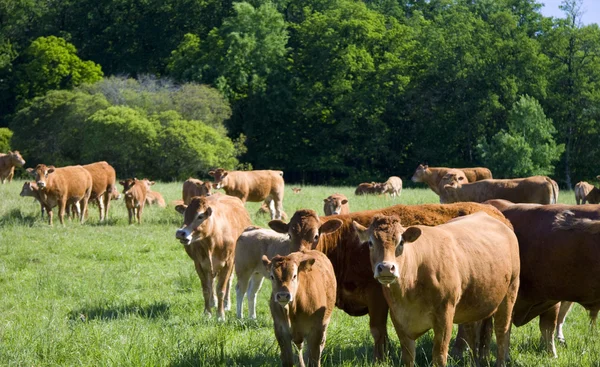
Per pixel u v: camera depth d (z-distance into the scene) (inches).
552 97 2447.1
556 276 363.9
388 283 287.1
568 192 1656.0
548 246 365.4
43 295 520.7
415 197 1214.9
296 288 311.6
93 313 461.4
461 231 334.3
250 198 943.7
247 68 2699.3
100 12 3137.3
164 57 3014.3
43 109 2349.9
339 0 3144.7
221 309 466.0
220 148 2220.7
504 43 2445.9
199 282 562.6
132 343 355.3
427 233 318.0
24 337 380.8
